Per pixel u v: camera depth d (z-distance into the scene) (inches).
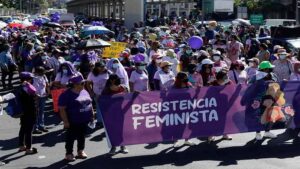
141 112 359.9
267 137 397.7
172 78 430.0
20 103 356.2
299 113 400.2
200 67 458.6
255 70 464.1
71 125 337.1
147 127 361.7
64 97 332.8
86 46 575.5
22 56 687.1
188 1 1599.4
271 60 552.4
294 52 711.1
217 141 391.5
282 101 392.2
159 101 363.9
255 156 348.2
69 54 646.5
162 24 1395.2
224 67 447.8
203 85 434.3
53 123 473.4
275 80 410.0
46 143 396.8
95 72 431.2
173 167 324.5
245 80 452.1
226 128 382.6
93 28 800.9
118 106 355.6
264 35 923.4
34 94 360.5
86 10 3440.0
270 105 386.3
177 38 746.8
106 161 341.7
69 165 333.1
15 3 4298.7
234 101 384.2
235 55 656.4
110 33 873.5
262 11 2324.1
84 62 504.1
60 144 393.4
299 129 417.7
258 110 389.7
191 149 369.7
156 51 574.9
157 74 436.5
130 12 1374.3
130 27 1370.6
